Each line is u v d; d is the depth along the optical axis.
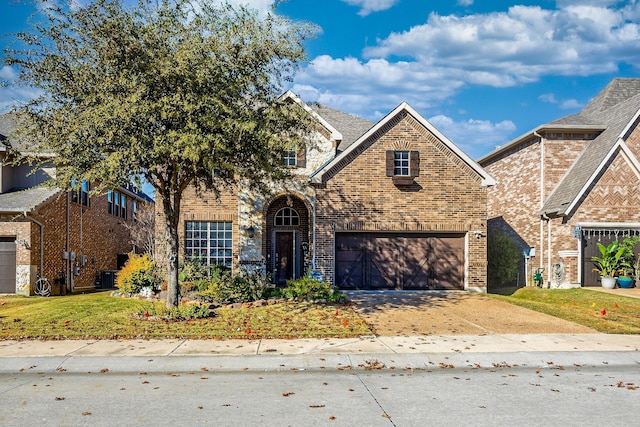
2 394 7.86
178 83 12.90
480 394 7.87
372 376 9.07
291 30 13.84
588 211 21.62
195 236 21.70
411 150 20.50
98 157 13.09
